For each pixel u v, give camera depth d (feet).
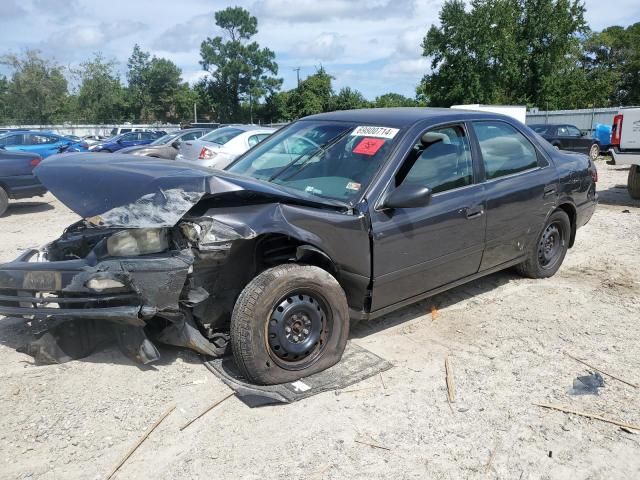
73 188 11.88
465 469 9.28
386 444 9.89
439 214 13.80
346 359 12.85
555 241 19.07
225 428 10.27
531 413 10.91
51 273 11.09
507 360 13.14
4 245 25.62
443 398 11.42
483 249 15.46
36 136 69.92
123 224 10.73
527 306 16.63
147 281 10.61
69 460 9.37
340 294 12.04
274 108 285.02
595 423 10.59
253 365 11.09
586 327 15.14
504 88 144.05
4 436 9.97
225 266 11.72
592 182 20.24
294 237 11.31
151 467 9.23
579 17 143.23
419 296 14.20
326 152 14.32
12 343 13.69
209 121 291.58
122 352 12.39
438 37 139.85
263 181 13.17
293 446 9.78
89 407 10.88
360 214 12.36
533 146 17.76
